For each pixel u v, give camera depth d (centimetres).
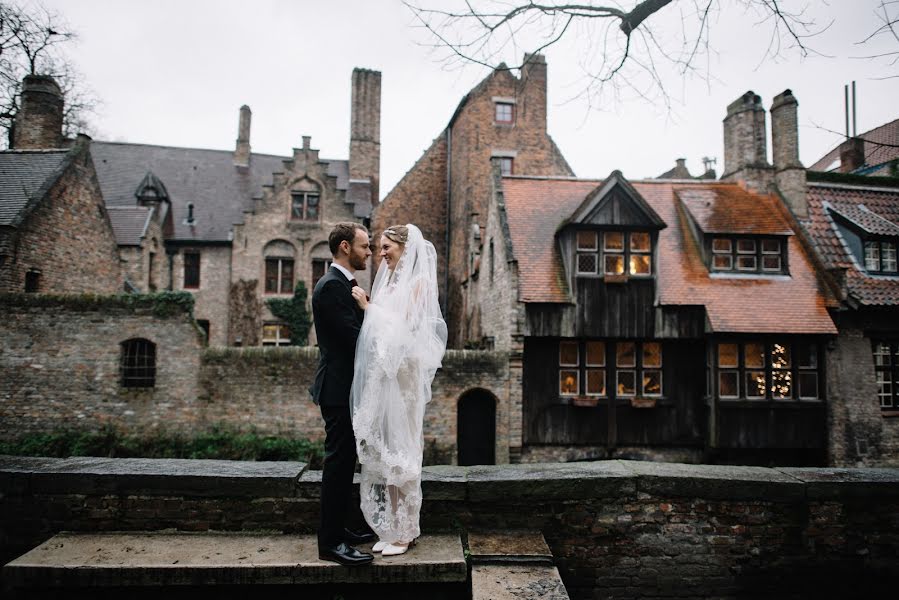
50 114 2108
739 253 1611
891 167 2061
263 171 3141
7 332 1567
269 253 2600
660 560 440
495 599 324
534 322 1527
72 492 416
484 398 1614
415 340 359
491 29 637
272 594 356
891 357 1559
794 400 1485
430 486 426
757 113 1817
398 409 352
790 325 1473
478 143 2712
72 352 1580
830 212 1744
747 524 445
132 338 1591
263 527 414
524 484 431
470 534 416
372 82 3117
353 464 360
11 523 415
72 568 343
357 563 344
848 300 1510
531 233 1673
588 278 1528
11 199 1677
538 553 381
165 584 343
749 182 1795
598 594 437
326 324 351
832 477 457
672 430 1527
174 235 2636
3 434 1560
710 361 1502
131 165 2939
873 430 1493
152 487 414
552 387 1548
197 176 2973
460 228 2752
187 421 1588
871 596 450
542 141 2770
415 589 360
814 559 446
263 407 1595
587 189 1844
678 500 444
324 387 355
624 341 1559
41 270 1703
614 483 438
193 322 1603
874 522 451
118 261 2156
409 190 3006
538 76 2788
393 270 370
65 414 1572
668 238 1670
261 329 2566
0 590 349
